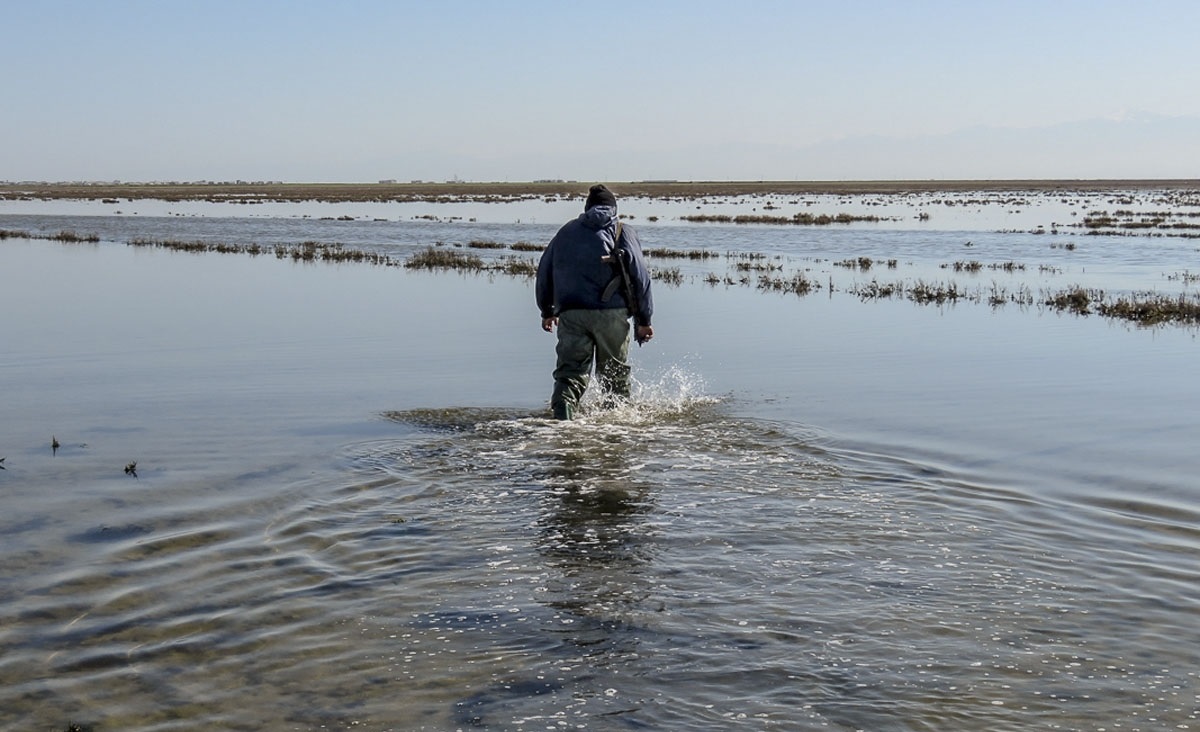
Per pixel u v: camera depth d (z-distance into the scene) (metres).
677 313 17.92
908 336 15.12
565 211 77.56
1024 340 14.76
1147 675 4.40
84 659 4.61
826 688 4.27
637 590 5.32
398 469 7.70
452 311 18.17
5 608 5.14
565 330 9.52
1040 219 56.84
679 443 8.45
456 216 67.31
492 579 5.50
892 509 6.68
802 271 26.81
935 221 55.81
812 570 5.60
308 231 48.12
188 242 38.31
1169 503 6.81
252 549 5.98
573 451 8.19
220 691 4.32
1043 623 4.91
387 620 5.00
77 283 23.45
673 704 4.15
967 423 9.25
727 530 6.27
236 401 10.41
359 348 13.99
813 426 9.08
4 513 6.68
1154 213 63.16
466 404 10.19
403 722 4.05
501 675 4.42
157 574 5.59
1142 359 13.04
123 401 10.46
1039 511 6.64
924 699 4.18
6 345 14.32
